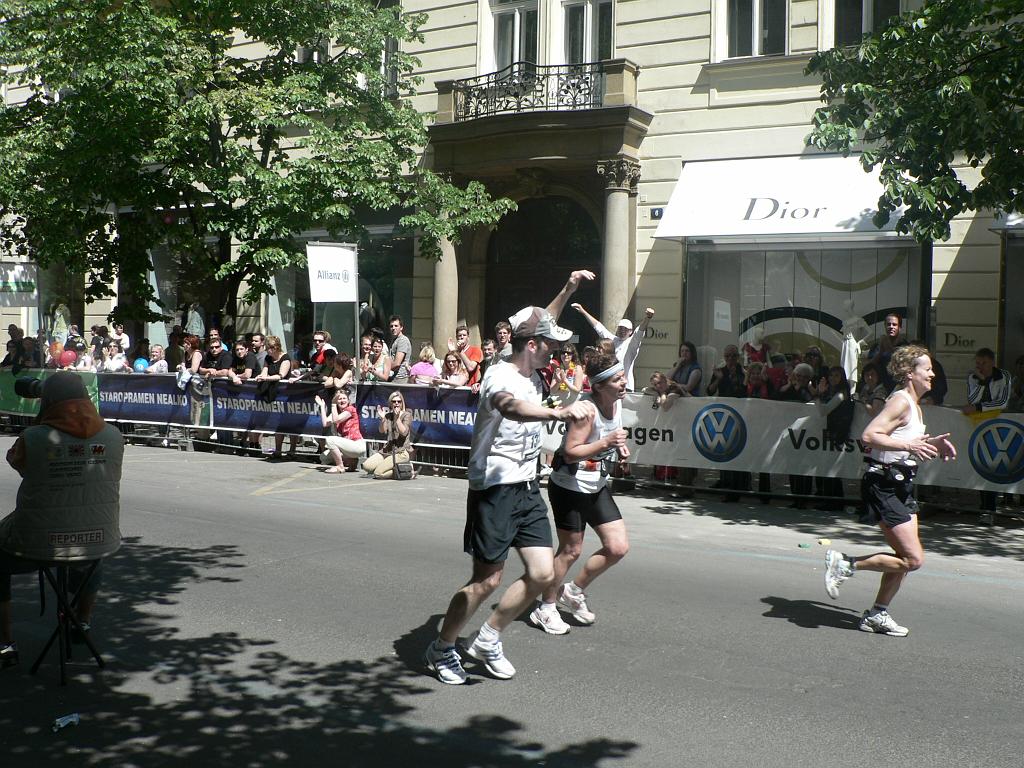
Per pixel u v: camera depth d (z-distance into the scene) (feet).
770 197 47.65
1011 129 31.42
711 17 51.88
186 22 53.11
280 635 19.29
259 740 14.43
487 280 59.26
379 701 15.98
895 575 19.79
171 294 70.33
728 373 40.70
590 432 19.61
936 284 46.50
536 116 52.26
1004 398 33.32
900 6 48.11
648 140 53.36
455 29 59.72
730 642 19.20
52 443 16.40
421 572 24.29
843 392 34.27
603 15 55.47
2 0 50.75
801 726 15.01
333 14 52.54
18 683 16.70
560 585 20.42
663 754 13.98
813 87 49.55
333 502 34.63
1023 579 24.97
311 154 55.01
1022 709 15.83
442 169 56.18
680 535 30.07
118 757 13.83
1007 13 33.50
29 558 16.35
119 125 50.21
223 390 48.80
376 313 62.23
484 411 16.60
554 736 14.61
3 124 53.47
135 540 27.53
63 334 76.18
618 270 52.54
